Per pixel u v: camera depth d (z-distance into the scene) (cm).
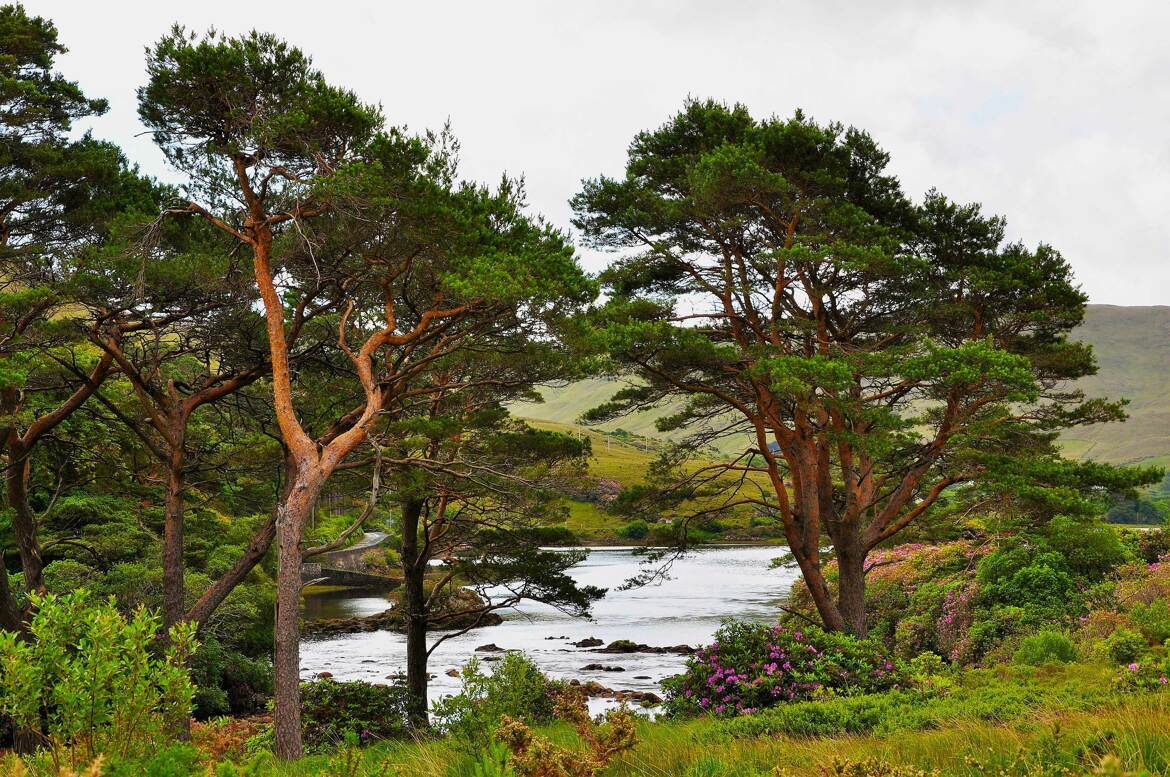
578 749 891
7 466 1877
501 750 653
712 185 1956
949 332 2267
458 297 1614
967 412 2092
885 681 1788
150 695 554
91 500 2895
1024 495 1912
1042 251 2155
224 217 1769
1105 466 1938
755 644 1917
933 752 827
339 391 2094
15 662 527
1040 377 2170
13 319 1688
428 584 5134
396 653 4072
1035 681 1495
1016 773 661
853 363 1927
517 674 1455
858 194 2234
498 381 1959
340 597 6338
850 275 2114
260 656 3375
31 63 1917
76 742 530
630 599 5809
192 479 2814
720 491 2333
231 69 1502
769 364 1852
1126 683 1225
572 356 1797
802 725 1314
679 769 809
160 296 1736
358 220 1598
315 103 1526
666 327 1947
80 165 1839
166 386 1919
